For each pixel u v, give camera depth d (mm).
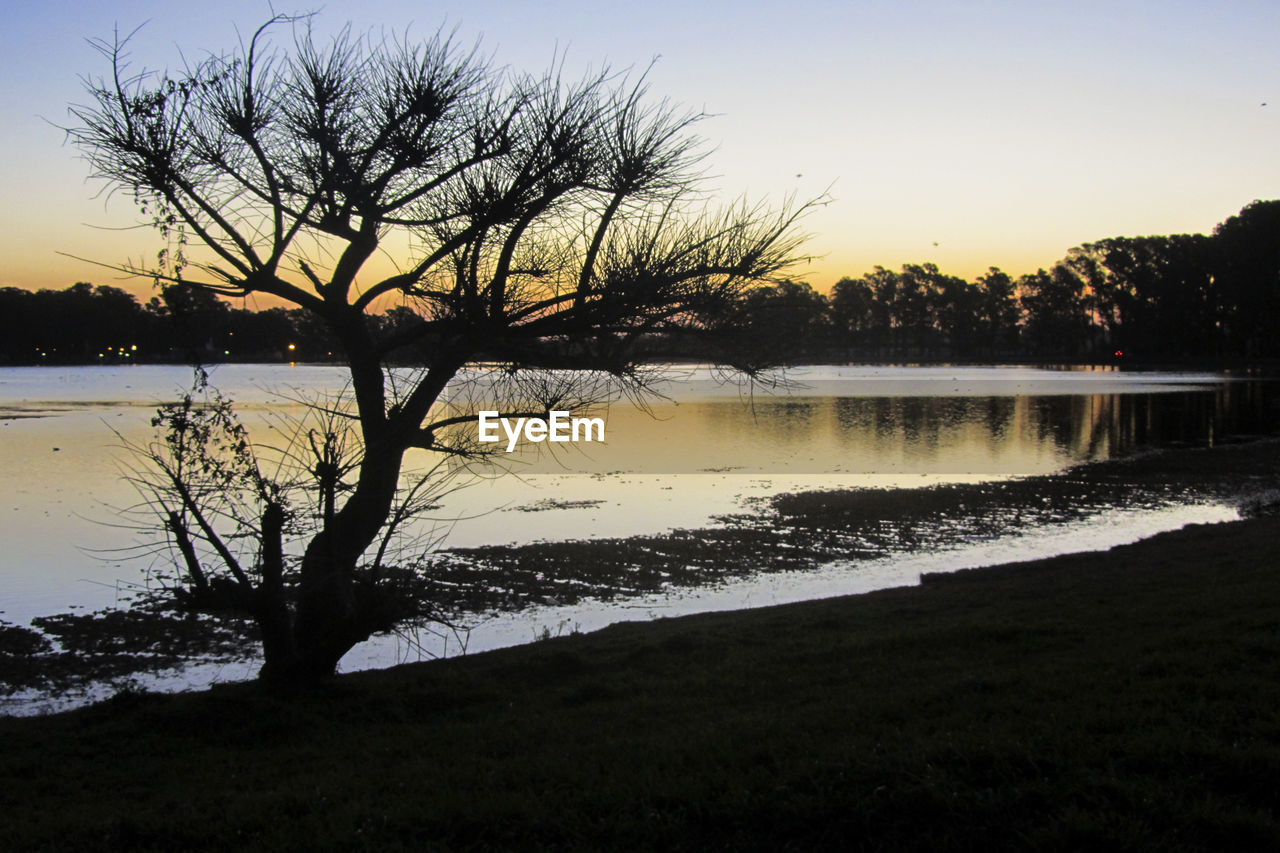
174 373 125125
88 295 129875
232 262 7570
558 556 19844
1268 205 115188
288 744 7391
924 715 6520
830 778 5215
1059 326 160375
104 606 16062
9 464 34625
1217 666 6859
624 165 7320
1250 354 130375
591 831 4926
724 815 4965
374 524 8414
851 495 28422
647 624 13367
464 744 6926
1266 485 30188
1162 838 4324
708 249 7578
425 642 14109
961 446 43906
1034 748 5316
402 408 8164
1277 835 4234
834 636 10688
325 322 8328
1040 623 9852
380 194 7723
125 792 6340
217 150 7418
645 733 6875
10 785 6586
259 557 10148
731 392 86812
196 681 12562
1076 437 47625
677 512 25531
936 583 16172
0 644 14008
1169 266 135500
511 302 7742
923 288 175625
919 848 4578
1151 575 13703
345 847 4887
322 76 7520
